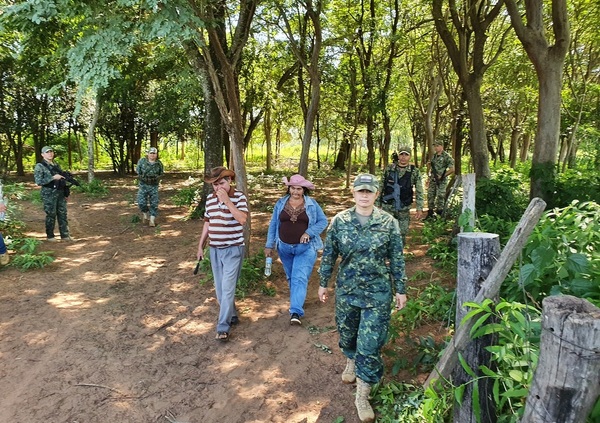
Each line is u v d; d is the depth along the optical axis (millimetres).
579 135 12828
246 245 6227
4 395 3273
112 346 4043
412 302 4168
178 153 37531
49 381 3461
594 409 1563
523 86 13930
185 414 3102
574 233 2957
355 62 13250
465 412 2354
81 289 5500
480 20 8922
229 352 3945
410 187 5902
